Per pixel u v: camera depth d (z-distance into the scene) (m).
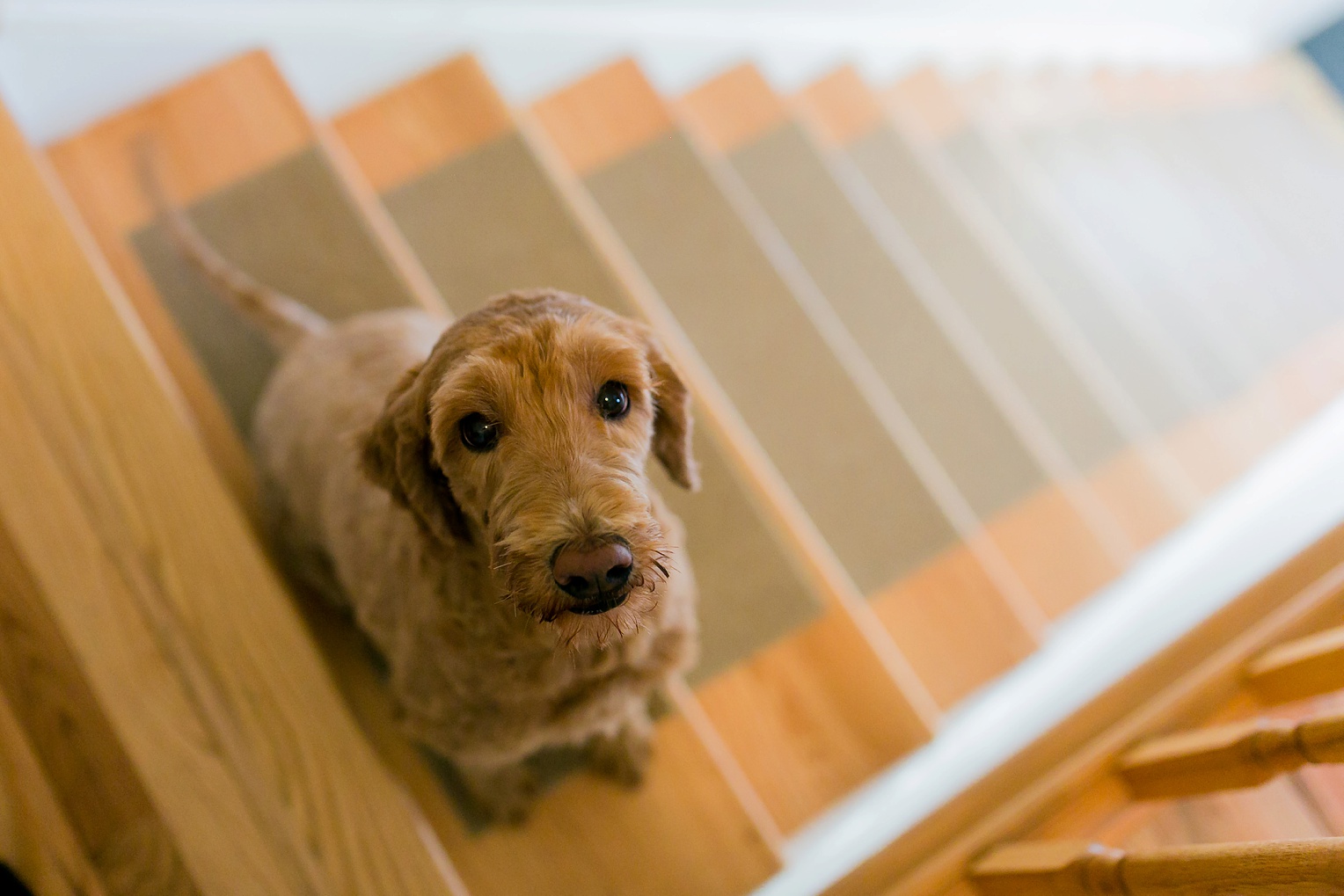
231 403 2.00
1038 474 2.64
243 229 2.09
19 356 1.61
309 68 2.41
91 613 1.54
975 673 2.26
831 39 3.50
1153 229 4.34
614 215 2.50
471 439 1.08
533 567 0.99
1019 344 3.13
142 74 2.12
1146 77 4.87
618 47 2.96
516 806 1.76
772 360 2.41
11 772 1.43
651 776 1.82
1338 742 0.95
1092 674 1.73
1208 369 3.90
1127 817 1.23
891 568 2.31
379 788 1.57
